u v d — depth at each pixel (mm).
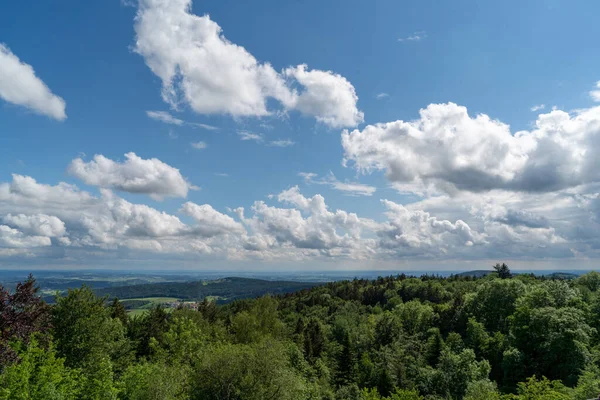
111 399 30266
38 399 24656
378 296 179125
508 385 57875
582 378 41125
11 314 21203
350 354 78000
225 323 99312
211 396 34875
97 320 41656
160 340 67875
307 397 46344
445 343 77875
